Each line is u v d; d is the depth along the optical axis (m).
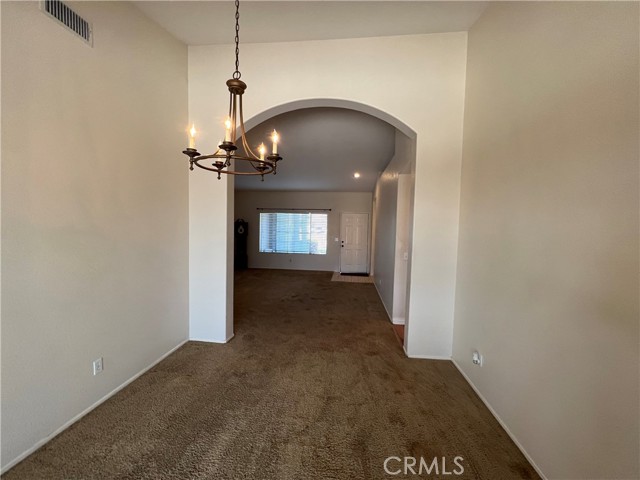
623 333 1.08
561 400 1.39
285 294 5.57
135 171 2.30
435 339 2.84
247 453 1.63
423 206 2.74
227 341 3.15
